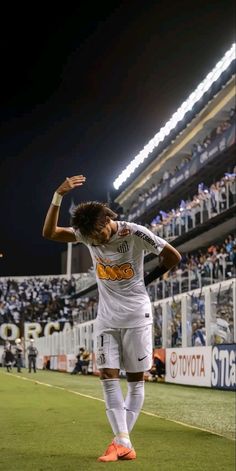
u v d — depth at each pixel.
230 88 32.34
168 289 28.70
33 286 56.25
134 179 49.59
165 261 5.51
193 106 38.69
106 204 5.45
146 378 24.70
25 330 53.19
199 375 19.81
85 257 64.00
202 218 30.48
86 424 8.27
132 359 5.48
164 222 35.25
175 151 40.81
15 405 11.63
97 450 5.91
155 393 16.56
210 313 20.31
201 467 5.05
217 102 34.28
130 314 5.43
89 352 32.62
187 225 32.28
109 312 5.48
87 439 6.71
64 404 11.90
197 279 26.52
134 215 47.34
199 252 32.78
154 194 42.09
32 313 54.34
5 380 23.81
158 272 5.58
